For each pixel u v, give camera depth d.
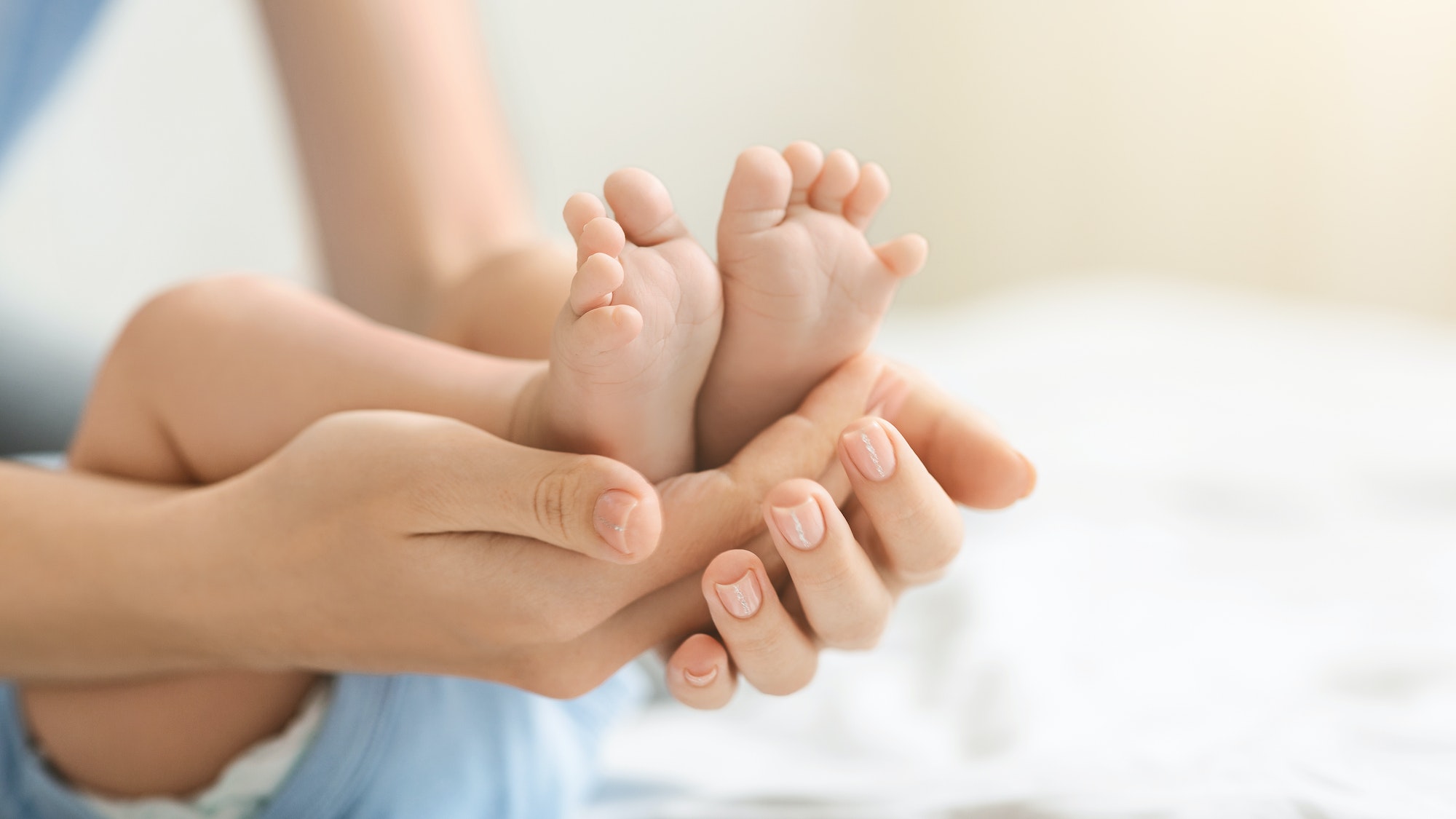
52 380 0.93
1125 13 1.98
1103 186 2.07
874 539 0.55
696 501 0.52
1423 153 1.85
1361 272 1.93
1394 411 1.01
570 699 0.55
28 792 0.58
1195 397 1.07
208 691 0.57
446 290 0.69
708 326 0.52
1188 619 0.71
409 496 0.52
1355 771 0.58
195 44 1.44
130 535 0.55
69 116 1.38
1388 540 0.78
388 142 0.71
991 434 0.55
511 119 1.05
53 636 0.56
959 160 2.11
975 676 0.67
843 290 0.53
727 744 0.66
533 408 0.54
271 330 0.59
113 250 1.43
